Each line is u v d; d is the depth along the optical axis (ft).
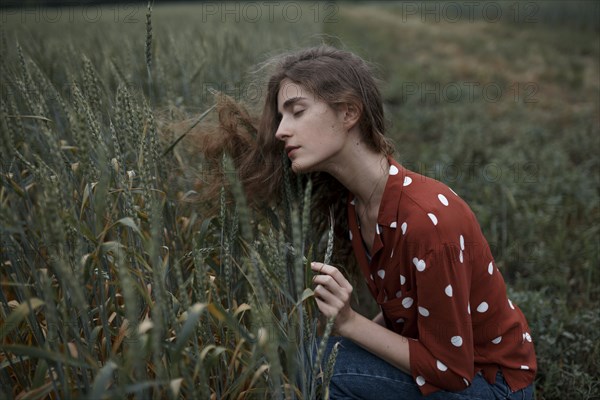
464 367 5.04
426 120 19.90
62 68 9.04
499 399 5.39
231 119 5.96
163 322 3.97
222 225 4.96
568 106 22.53
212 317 4.95
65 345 3.70
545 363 7.31
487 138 17.43
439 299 4.88
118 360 4.25
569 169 14.58
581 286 9.50
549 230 11.25
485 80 28.30
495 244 10.26
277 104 5.46
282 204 5.98
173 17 27.45
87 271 3.92
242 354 4.66
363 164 5.29
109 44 12.10
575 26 45.37
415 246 4.89
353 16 59.36
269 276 4.35
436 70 29.48
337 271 4.87
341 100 4.96
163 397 4.55
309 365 4.88
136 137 4.94
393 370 5.40
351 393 5.47
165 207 5.51
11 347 3.34
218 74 11.17
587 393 6.69
